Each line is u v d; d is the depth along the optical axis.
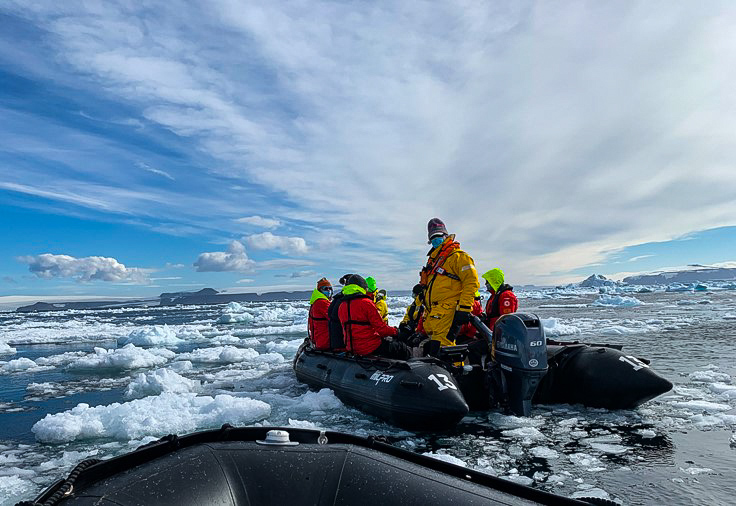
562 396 5.18
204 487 1.57
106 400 6.62
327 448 1.83
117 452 4.23
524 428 4.30
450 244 5.08
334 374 5.48
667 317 20.23
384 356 5.27
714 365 7.63
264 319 30.23
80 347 15.63
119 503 1.38
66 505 1.34
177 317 40.44
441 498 1.51
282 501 1.61
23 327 28.47
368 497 1.57
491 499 1.51
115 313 59.56
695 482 3.04
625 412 4.82
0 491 3.39
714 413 4.74
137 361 9.82
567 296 81.19
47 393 7.20
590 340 11.59
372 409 4.57
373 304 5.30
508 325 4.55
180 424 4.80
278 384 7.12
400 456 1.84
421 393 4.11
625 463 3.43
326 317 6.48
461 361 4.90
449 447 3.89
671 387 4.61
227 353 10.53
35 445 4.52
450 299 4.97
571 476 3.20
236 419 4.88
